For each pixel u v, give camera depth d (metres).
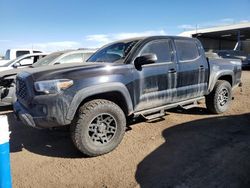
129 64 4.86
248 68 22.47
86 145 4.29
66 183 3.67
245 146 4.63
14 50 15.14
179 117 6.54
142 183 3.59
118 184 3.59
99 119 4.41
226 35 47.91
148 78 5.07
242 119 6.31
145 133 5.46
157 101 5.29
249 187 3.38
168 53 5.51
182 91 5.73
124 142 5.02
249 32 43.66
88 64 4.72
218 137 5.12
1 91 7.54
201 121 6.20
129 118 5.42
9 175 2.04
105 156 4.46
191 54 5.99
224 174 3.71
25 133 5.73
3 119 1.99
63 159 4.41
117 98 4.81
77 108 4.30
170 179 3.65
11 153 4.70
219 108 6.71
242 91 10.46
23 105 4.52
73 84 4.18
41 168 4.12
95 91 4.33
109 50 5.62
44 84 4.10
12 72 7.81
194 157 4.28
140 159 4.30
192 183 3.52
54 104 4.07
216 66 6.50
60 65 4.83
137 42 5.23
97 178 3.77
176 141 4.98
